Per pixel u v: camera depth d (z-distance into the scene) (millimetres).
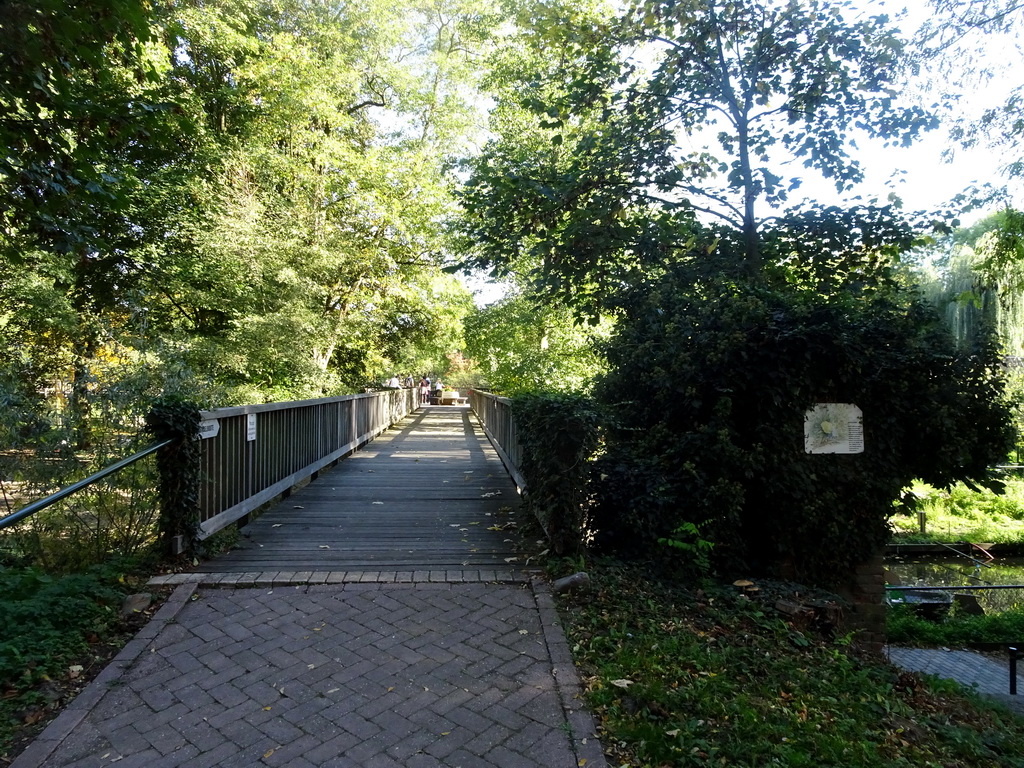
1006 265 9188
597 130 8750
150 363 6469
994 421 6234
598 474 5473
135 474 4980
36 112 4637
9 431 4969
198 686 3189
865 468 6129
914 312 6219
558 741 2768
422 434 17484
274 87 14969
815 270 8016
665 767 2588
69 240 5125
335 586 4594
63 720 2830
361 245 17375
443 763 2604
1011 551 17656
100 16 4449
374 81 19484
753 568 6117
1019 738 4000
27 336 10695
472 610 4211
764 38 7551
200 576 4648
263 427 6836
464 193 8445
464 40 20312
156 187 12039
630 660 3455
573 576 4547
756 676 3615
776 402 5816
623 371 6895
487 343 19812
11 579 3865
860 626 6324
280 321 13312
